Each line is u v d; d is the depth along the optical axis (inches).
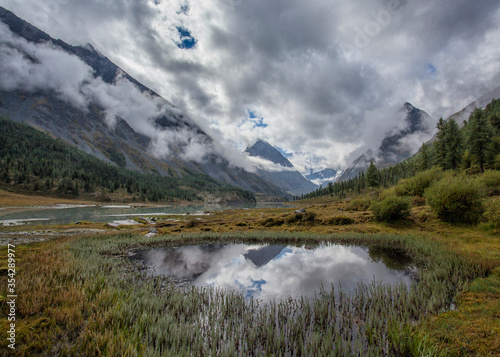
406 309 388.5
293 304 461.7
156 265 780.0
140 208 4621.1
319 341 319.3
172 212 3636.8
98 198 5364.2
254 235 1228.5
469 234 858.1
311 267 713.6
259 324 365.7
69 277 549.6
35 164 5506.9
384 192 1807.3
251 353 311.4
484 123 2186.3
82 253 805.2
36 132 7790.4
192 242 1157.1
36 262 615.5
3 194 4050.2
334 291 521.0
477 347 270.5
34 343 294.4
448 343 288.2
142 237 1200.8
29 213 2824.8
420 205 1450.5
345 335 346.6
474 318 335.9
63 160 6668.3
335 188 6594.5
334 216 1512.1
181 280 631.8
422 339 293.1
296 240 1138.0
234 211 3442.4
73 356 285.9
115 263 749.3
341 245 1002.1
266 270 704.4
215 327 377.4
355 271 658.8
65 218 2345.0
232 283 602.2
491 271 515.2
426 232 1007.6
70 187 5167.3
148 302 436.1
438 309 396.2
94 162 7455.7
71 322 349.1
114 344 291.7
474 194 943.0
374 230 1174.3
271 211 3115.2
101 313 378.6
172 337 328.5
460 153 2368.4
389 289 454.3
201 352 309.0
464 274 525.3
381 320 372.2
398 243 956.0
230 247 1049.5
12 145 6136.8
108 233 1296.8
